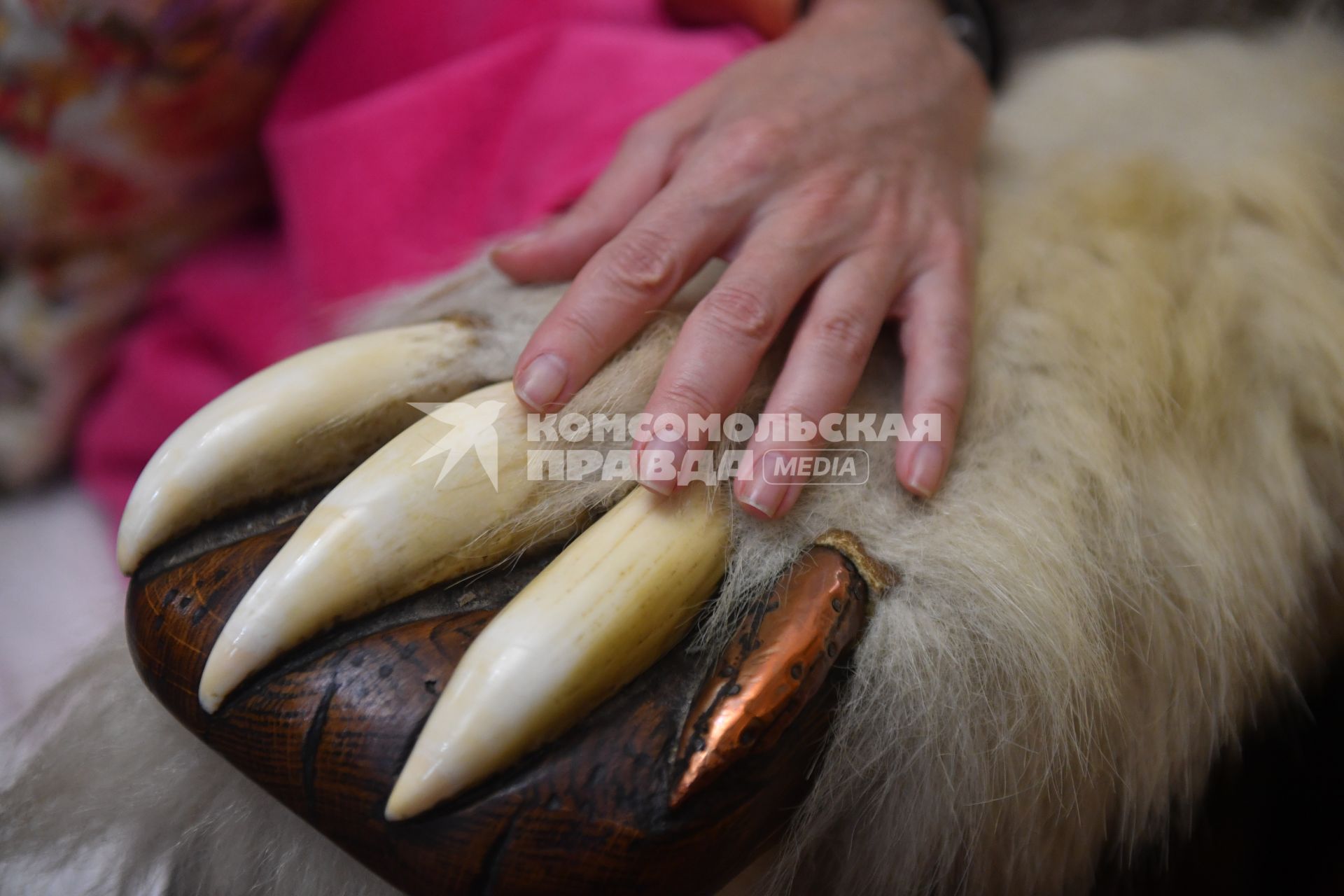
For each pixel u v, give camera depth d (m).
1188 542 0.40
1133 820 0.43
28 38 0.68
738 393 0.41
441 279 0.52
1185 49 0.70
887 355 0.49
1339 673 0.57
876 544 0.38
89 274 0.80
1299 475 0.44
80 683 0.42
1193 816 0.49
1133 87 0.65
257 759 0.31
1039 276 0.47
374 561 0.33
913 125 0.55
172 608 0.33
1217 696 0.42
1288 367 0.45
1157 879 0.53
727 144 0.49
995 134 0.65
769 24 0.77
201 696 0.31
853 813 0.39
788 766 0.33
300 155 0.73
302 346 0.71
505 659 0.30
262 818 0.37
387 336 0.41
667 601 0.33
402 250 0.68
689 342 0.41
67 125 0.72
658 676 0.33
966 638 0.36
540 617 0.31
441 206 0.69
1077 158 0.56
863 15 0.65
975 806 0.38
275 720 0.31
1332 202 0.51
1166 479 0.41
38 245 0.77
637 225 0.46
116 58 0.70
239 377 0.78
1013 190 0.57
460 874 0.29
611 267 0.43
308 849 0.37
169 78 0.73
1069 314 0.45
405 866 0.30
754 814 0.32
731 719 0.31
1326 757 0.61
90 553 0.78
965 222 0.52
